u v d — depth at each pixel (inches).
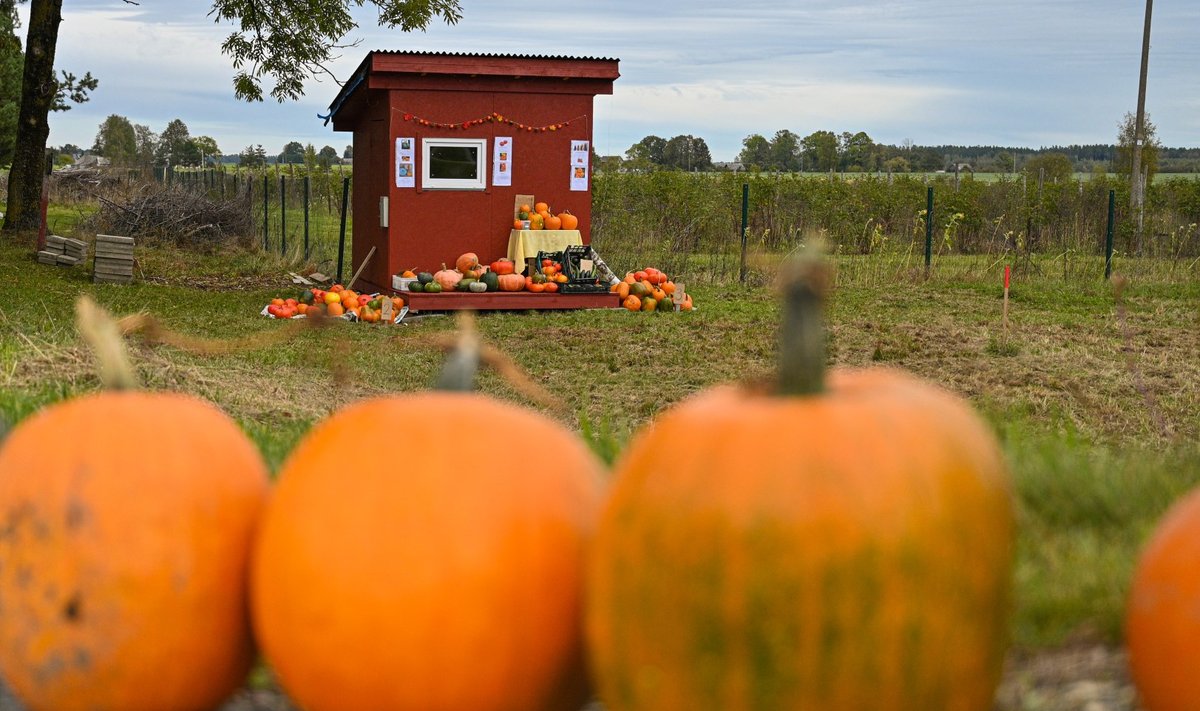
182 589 96.9
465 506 88.7
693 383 459.2
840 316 660.1
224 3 944.9
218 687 101.7
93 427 99.7
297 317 665.0
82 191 1659.7
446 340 107.3
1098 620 116.3
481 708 89.3
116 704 97.9
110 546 95.7
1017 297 754.8
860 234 1080.8
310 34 964.0
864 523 77.4
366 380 431.5
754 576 77.5
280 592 91.5
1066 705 103.3
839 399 84.7
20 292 694.5
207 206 1101.1
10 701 114.4
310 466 93.9
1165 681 90.0
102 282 800.3
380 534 88.4
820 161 2410.2
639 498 83.0
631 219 997.2
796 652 77.5
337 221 1562.5
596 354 530.6
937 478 81.0
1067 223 1079.6
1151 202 1201.4
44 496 97.2
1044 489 149.3
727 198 1138.7
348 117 868.0
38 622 96.7
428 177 742.5
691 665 80.0
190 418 103.8
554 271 720.3
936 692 80.2
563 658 92.2
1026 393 422.3
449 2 975.6
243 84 970.1
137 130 3737.7
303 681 91.7
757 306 733.9
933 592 78.8
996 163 2498.8
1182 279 859.4
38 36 1015.0
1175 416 375.2
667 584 80.4
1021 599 119.1
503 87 746.2
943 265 930.7
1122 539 138.0
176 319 645.9
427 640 87.4
